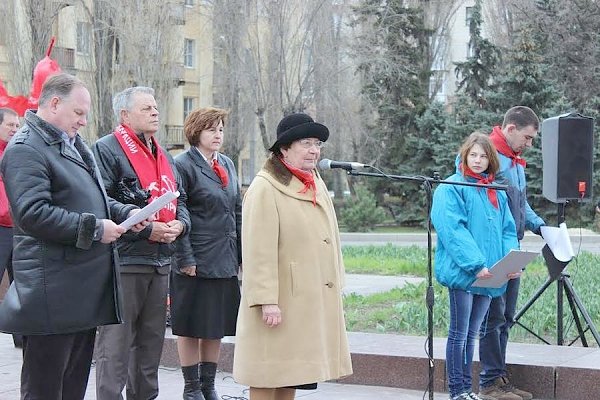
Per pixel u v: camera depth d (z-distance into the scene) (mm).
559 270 8211
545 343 8875
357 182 38938
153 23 33906
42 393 5035
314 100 36688
